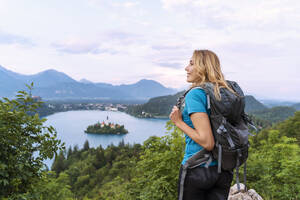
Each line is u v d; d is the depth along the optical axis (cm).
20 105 228
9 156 214
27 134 232
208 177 132
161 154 368
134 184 389
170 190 340
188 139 146
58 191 317
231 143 124
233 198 294
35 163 240
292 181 392
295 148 464
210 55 149
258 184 416
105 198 413
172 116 145
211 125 132
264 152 520
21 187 232
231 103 127
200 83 142
